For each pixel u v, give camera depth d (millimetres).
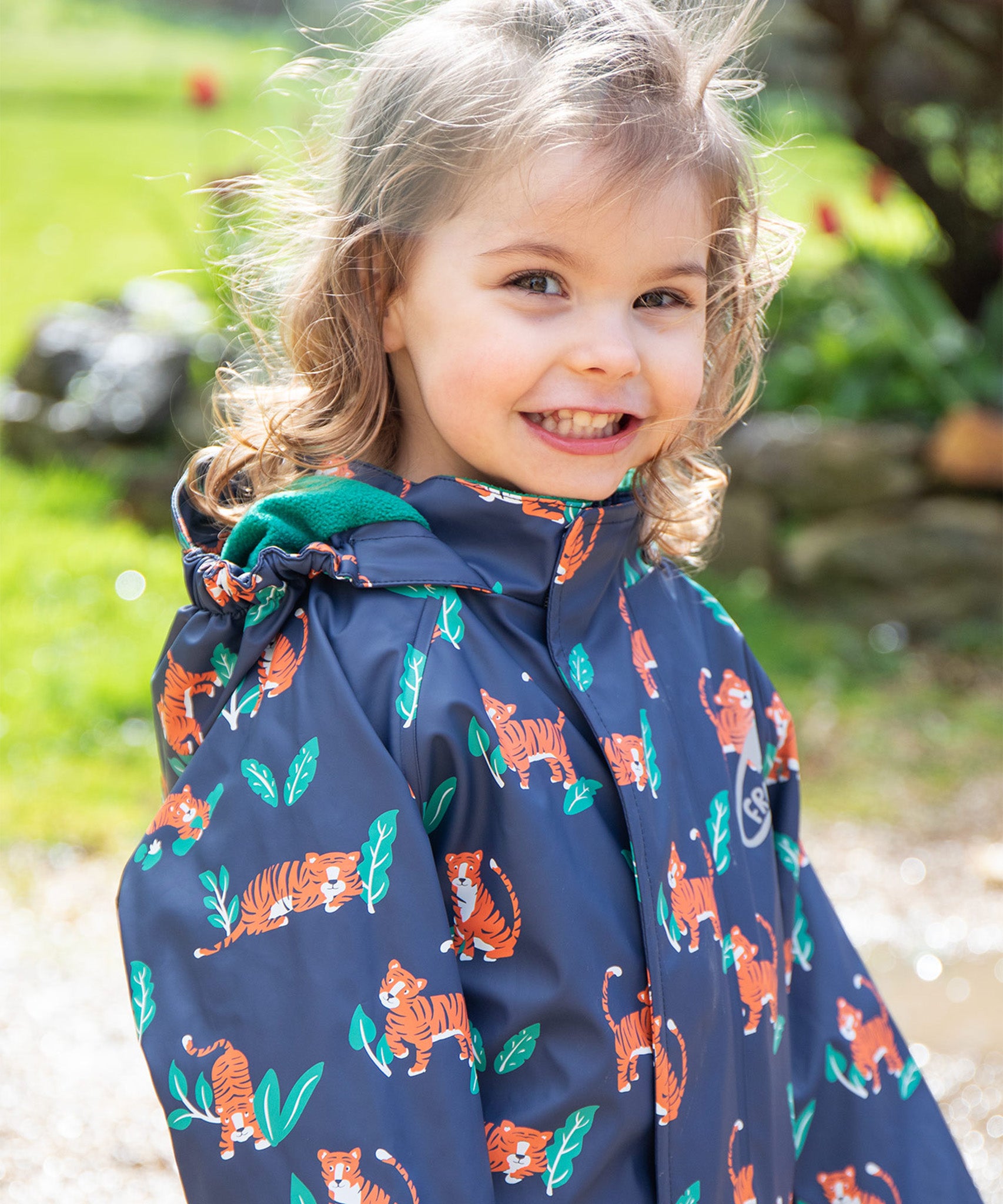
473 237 1016
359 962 921
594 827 1022
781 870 1298
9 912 2889
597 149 997
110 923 2871
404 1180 881
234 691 1031
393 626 1007
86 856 3145
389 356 1128
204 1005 945
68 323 6145
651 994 1005
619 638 1121
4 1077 2311
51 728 3730
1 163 11750
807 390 5398
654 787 1061
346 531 1046
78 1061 2371
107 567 4777
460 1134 901
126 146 12586
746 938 1134
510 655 1040
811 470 4965
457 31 1069
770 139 1624
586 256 1005
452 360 1031
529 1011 974
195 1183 921
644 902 1016
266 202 1276
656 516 1234
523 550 1063
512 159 999
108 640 4266
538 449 1040
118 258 9117
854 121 5527
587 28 1046
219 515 1202
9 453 5859
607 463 1058
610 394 1032
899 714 4184
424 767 970
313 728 976
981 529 4828
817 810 3586
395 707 978
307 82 1608
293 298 1177
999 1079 2482
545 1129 968
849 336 5512
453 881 993
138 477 5441
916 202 5973
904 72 5543
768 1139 1127
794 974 1302
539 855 980
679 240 1038
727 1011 1084
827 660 4531
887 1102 1288
